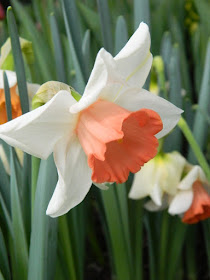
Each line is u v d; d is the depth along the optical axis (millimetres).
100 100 330
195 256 542
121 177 330
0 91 386
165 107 338
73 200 334
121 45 452
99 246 613
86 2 638
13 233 398
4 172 397
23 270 399
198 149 402
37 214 366
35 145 320
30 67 432
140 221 467
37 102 332
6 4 819
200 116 465
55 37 462
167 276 502
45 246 375
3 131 304
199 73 592
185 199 436
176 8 742
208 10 635
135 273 479
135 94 332
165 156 441
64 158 327
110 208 430
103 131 317
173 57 468
